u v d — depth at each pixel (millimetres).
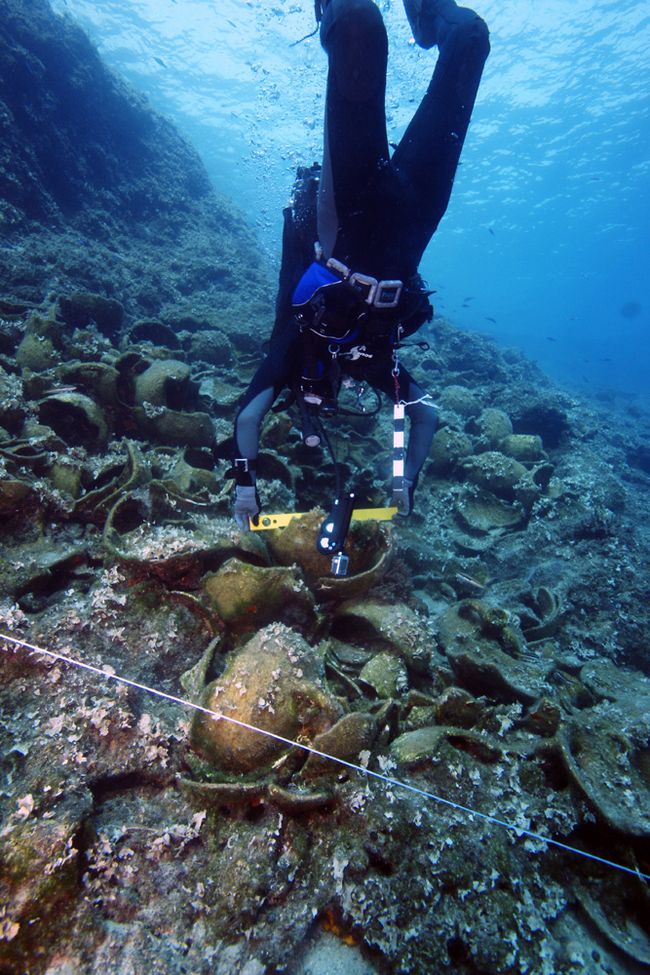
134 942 1679
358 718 2080
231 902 1805
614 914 1976
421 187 2232
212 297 10602
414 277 2303
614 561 4758
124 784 2102
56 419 4043
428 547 4699
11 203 9172
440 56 2287
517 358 16391
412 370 9695
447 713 2514
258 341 7656
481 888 1893
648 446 12734
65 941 1622
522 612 4055
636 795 2104
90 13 24094
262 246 18000
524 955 1783
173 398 4480
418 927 1792
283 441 4582
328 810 2057
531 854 2027
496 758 2262
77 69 11320
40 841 1695
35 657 2314
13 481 2953
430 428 2695
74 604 2678
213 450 4480
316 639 2928
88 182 11562
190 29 24500
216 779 2080
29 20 10461
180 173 14844
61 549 3016
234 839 1955
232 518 3445
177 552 2672
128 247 11641
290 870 1919
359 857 1923
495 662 2789
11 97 9812
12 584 2697
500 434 6617
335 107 1951
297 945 1787
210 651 2500
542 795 2178
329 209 2135
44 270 7531
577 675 3334
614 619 4293
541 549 5043
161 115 15406
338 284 2143
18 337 4984
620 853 2041
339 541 2223
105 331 6121
